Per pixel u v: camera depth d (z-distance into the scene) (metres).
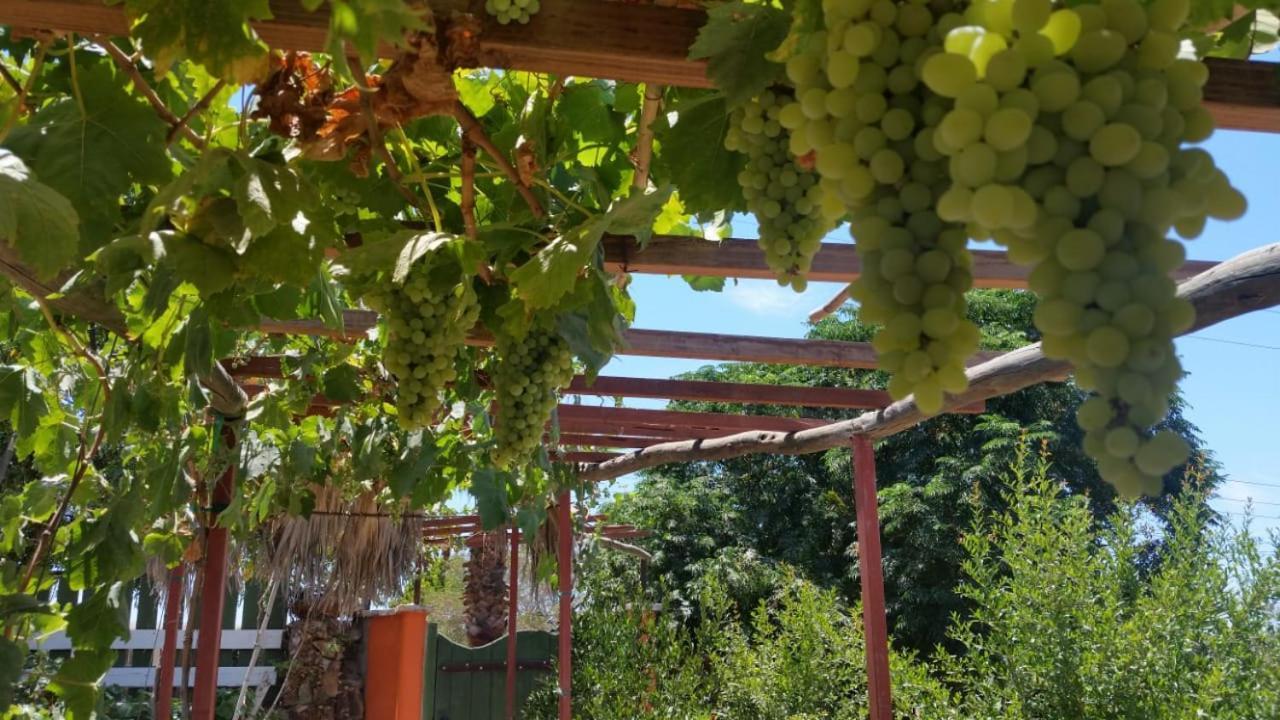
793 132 0.97
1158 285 0.67
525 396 2.48
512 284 2.35
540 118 2.52
